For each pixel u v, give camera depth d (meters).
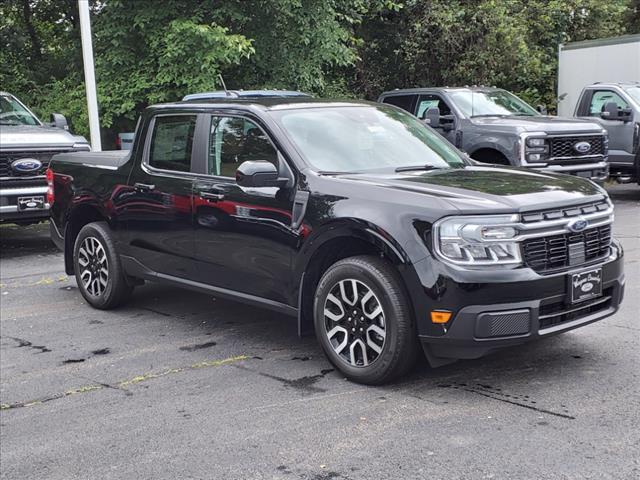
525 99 19.70
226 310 7.17
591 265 4.88
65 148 10.58
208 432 4.34
